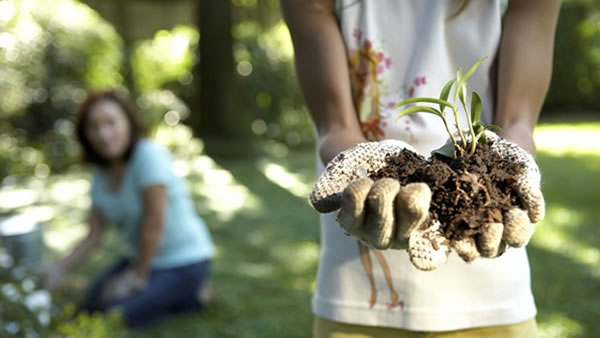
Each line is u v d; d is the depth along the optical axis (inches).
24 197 261.7
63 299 121.1
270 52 390.3
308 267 165.6
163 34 441.1
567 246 176.2
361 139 51.6
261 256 175.6
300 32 56.9
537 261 164.2
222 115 361.7
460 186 38.8
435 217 38.5
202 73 363.3
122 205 128.9
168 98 401.7
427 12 56.1
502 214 38.4
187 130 398.0
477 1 55.5
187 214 136.2
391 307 56.5
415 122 55.8
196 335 124.5
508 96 54.1
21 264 97.8
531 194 38.5
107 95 127.6
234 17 430.3
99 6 372.2
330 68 55.1
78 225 215.2
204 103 364.5
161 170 127.4
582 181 266.8
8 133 325.7
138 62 407.8
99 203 132.1
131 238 133.3
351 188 35.1
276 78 386.9
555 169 297.6
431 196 39.0
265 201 244.4
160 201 126.6
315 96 55.7
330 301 59.2
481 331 56.0
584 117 523.2
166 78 410.0
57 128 330.0
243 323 130.4
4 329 80.9
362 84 57.5
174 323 130.2
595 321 127.8
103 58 372.5
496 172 39.9
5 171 295.1
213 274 160.2
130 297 127.5
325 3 57.0
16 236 112.9
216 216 219.9
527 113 53.7
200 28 361.4
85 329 91.0
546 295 141.3
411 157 42.0
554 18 55.9
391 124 56.4
